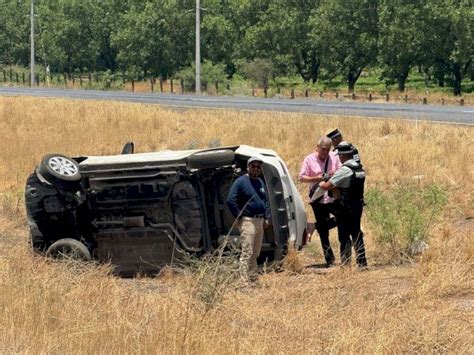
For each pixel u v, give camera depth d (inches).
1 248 640.4
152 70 4680.1
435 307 411.2
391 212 594.6
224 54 4530.0
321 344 354.3
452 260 495.5
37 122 1521.9
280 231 563.2
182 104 1769.2
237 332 380.8
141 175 554.6
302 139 1115.9
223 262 507.8
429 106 1718.8
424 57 3777.1
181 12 4549.7
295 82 4429.1
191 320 378.6
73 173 563.2
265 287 482.6
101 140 1306.6
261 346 354.3
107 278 490.0
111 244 562.9
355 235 560.4
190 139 1258.0
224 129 1253.1
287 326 383.9
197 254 550.3
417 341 359.3
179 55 4598.9
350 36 3946.9
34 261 510.6
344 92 3326.8
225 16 4680.1
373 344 354.3
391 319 384.2
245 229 512.7
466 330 374.3
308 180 594.6
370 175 937.5
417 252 575.2
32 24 3730.3
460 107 1674.5
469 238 565.0
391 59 3769.7
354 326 377.4
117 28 5022.1
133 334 364.2
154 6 4630.9
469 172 890.7
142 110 1555.1
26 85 3946.9
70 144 1284.4
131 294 452.4
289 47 4234.7
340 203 558.3
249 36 4306.1
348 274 491.8
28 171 1082.7
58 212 566.9
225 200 564.1
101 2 5196.9
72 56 5196.9
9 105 1768.0
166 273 536.1
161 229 553.6
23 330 370.6
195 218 550.3
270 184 565.9
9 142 1302.9
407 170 935.7
